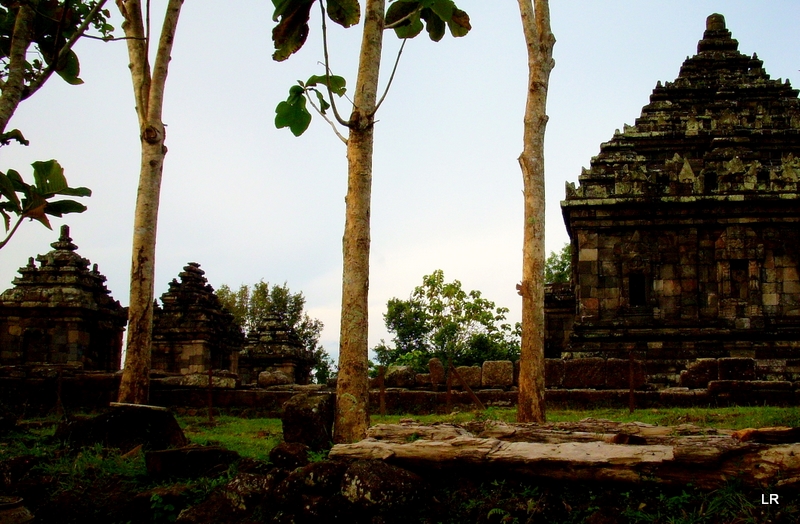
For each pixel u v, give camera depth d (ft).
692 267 101.09
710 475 29.35
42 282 104.22
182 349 120.47
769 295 98.84
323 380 192.34
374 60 45.29
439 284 147.54
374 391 72.84
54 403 71.97
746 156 109.50
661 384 92.02
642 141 114.73
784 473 28.55
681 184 102.06
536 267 53.72
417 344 146.92
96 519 36.50
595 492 30.60
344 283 43.62
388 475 31.07
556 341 127.85
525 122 56.39
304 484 32.24
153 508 35.83
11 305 102.01
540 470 31.17
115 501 37.14
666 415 61.62
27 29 32.99
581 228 103.81
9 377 73.97
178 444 44.73
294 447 35.76
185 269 127.95
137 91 58.18
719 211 100.83
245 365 133.69
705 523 28.07
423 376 76.33
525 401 52.06
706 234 101.91
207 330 121.29
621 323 99.76
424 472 32.81
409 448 32.83
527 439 34.81
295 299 221.46
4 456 42.19
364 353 43.09
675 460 29.60
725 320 98.43
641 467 30.01
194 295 124.47
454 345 137.49
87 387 72.49
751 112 117.80
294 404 41.11
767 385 68.64
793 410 59.82
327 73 42.22
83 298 103.71
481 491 31.73
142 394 54.08
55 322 102.58
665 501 29.25
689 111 119.65
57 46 32.48
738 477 28.99
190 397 73.41
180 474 38.99
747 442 30.48
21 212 29.43
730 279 100.01
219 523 33.40
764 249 99.60
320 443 40.55
